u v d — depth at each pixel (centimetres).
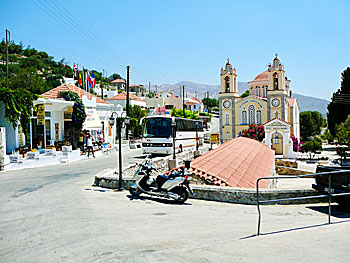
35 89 5100
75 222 799
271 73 5459
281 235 672
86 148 2833
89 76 3706
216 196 1082
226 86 5941
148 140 2664
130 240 655
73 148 2981
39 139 2609
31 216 858
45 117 2700
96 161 2458
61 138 2916
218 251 574
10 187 1338
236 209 964
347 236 654
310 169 3366
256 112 5650
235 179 1347
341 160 3909
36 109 2428
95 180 1397
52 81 8281
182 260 535
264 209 962
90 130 3256
